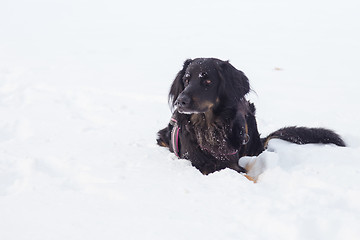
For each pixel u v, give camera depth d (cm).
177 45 1214
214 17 1769
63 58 1064
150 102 676
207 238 247
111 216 280
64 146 448
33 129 532
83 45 1257
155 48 1183
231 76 380
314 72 855
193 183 329
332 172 337
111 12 2083
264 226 259
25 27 1647
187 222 267
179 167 371
